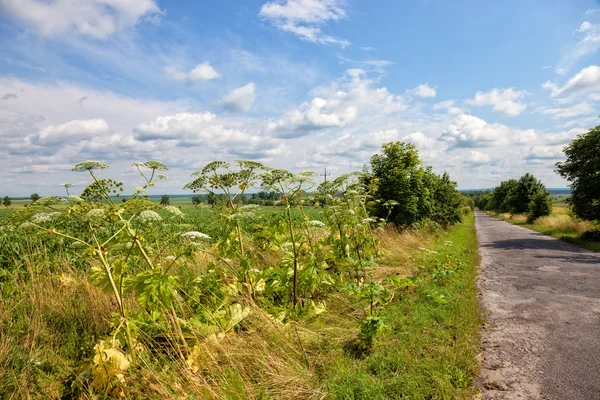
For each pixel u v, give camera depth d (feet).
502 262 33.45
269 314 15.26
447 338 13.87
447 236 53.11
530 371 11.93
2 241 20.59
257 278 17.29
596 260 33.35
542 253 38.73
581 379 11.30
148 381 10.66
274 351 12.46
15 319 14.52
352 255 22.82
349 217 21.34
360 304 17.22
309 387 10.74
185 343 11.74
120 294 10.71
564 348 13.60
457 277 23.89
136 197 11.44
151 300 10.23
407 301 18.11
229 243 16.20
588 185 51.72
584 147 52.60
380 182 42.75
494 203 203.92
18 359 11.89
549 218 87.45
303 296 18.03
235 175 15.96
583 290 22.11
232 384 10.59
